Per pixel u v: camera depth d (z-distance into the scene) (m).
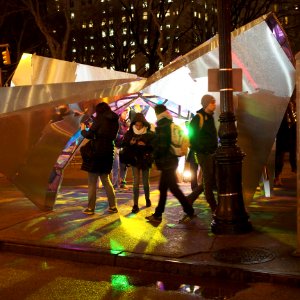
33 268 6.39
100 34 45.47
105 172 9.00
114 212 9.16
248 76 9.00
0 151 9.15
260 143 8.88
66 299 5.24
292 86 8.88
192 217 8.33
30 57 12.12
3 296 5.35
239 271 5.67
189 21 42.69
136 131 9.14
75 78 12.09
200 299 5.16
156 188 12.52
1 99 10.34
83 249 6.74
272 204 9.54
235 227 7.20
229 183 7.26
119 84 10.52
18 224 8.43
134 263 6.27
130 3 41.41
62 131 9.45
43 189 9.46
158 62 39.97
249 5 33.78
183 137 8.12
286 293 5.21
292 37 35.25
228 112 7.24
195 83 9.98
